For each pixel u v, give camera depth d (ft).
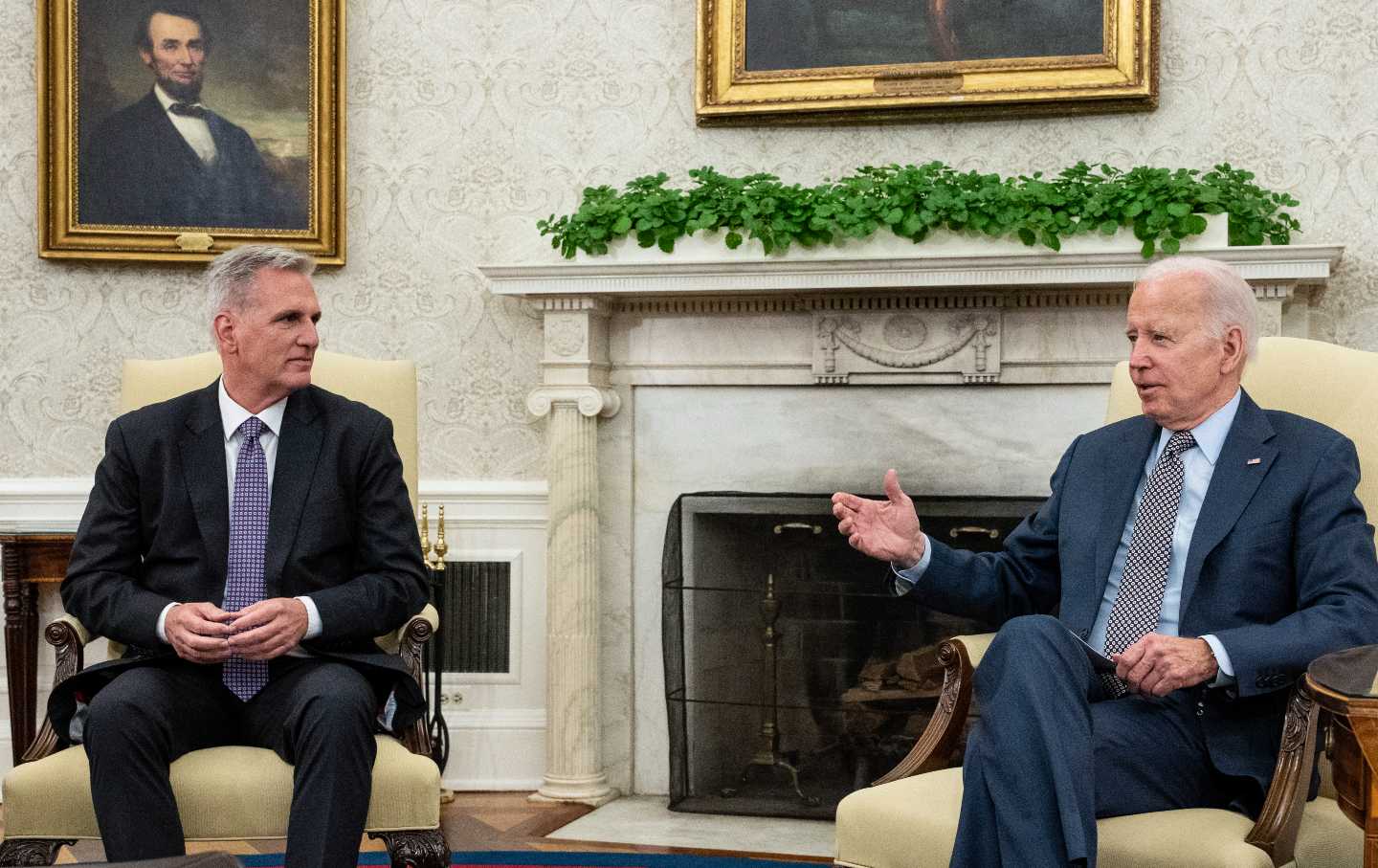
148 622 8.20
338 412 8.95
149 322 14.03
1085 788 6.49
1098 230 11.99
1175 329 7.80
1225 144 12.81
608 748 13.64
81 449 14.05
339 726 7.59
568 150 13.91
